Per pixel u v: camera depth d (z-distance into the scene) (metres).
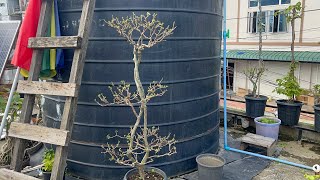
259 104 5.23
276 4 13.51
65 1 3.26
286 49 13.46
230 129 5.48
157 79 3.28
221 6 4.11
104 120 3.32
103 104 3.28
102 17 3.13
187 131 3.60
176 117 3.47
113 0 3.09
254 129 5.41
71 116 2.69
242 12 14.76
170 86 3.37
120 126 3.30
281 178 3.54
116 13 3.11
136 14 3.11
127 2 3.09
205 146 3.87
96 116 3.33
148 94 2.94
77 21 3.23
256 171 3.68
